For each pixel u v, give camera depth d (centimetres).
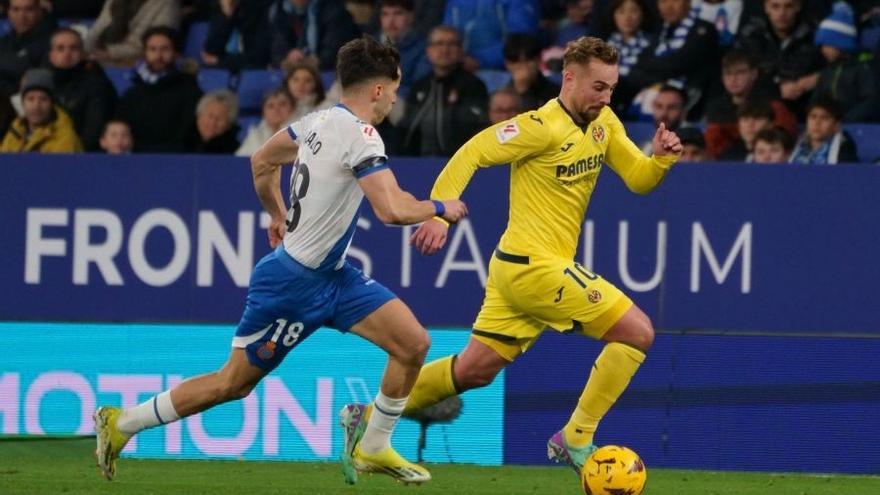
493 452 2559
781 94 3328
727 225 2664
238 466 2486
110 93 3456
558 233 2094
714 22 3488
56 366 2642
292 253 1811
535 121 2036
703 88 3397
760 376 2534
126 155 2766
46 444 2631
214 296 2755
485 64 3569
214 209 2752
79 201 2775
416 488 2231
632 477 1914
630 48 3422
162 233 2764
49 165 2778
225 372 1867
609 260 2689
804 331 2655
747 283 2666
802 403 2525
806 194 2647
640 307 2686
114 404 2631
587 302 2069
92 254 2777
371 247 2736
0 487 2173
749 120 3153
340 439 2567
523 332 2144
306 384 2578
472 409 2564
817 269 2650
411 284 2727
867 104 3281
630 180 2150
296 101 3316
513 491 2216
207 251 2755
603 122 2130
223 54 3688
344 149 1761
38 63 3647
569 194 2088
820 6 3416
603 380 2089
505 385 2562
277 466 2492
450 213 1788
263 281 1822
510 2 3578
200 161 2753
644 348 2083
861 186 2636
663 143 2094
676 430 2547
